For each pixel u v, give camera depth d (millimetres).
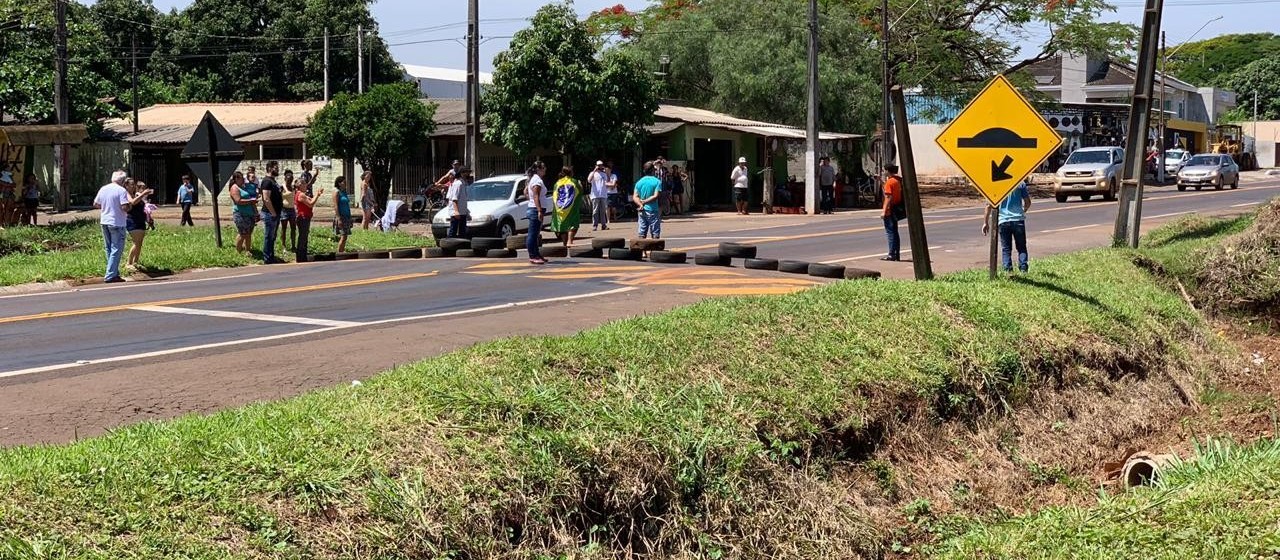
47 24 41844
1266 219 15102
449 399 6285
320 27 61344
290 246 22125
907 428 8125
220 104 52531
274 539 4863
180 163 47156
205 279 17797
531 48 34062
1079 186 40812
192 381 8750
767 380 7684
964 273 13398
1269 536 5191
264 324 11844
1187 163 47781
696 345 8117
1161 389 10875
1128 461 8047
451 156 38844
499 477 5656
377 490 5273
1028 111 11570
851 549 6832
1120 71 78875
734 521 6406
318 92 61688
